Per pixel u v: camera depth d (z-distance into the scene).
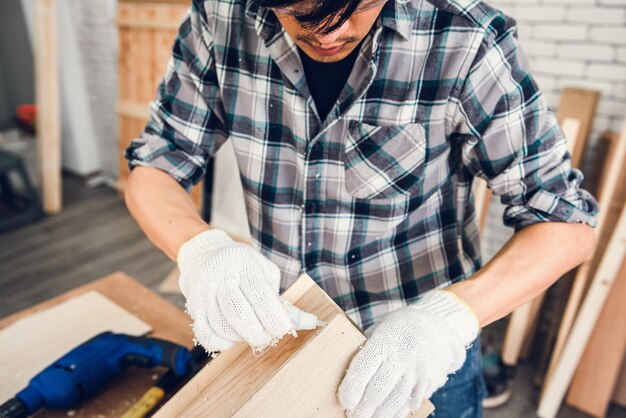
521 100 0.64
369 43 0.66
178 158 0.81
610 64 1.77
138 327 1.00
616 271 1.47
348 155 0.73
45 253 2.76
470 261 0.88
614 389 1.74
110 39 3.25
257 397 0.48
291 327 0.53
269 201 0.82
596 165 1.84
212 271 0.56
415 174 0.73
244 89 0.76
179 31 0.81
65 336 0.97
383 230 0.78
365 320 0.86
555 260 0.63
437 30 0.64
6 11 3.95
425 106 0.68
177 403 0.55
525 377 1.89
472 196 0.85
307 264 0.83
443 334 0.54
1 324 1.02
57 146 3.15
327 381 0.52
